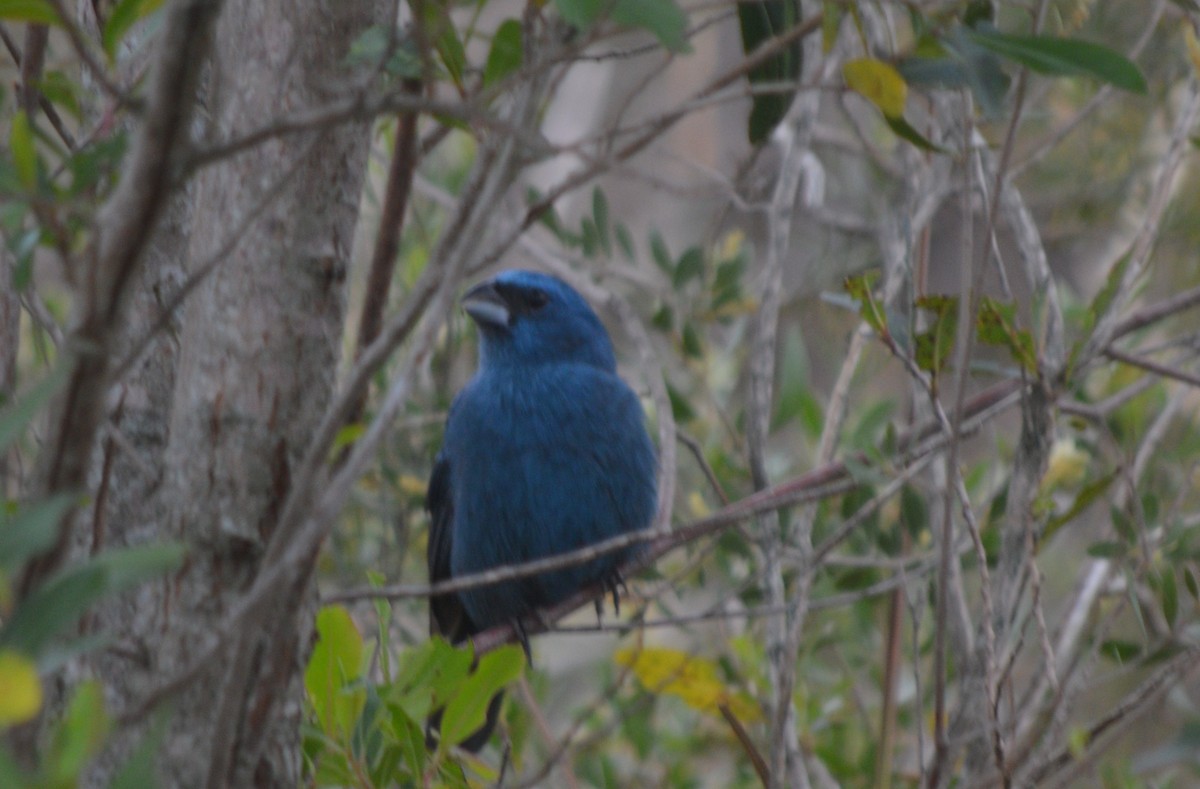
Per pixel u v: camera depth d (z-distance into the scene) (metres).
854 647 10.06
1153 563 7.82
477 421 9.85
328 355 5.21
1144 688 6.82
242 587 4.98
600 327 10.16
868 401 11.02
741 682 9.41
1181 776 10.21
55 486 3.35
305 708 6.41
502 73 5.07
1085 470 9.76
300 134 5.20
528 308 9.90
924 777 7.25
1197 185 12.03
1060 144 12.91
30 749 3.40
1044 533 7.50
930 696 9.80
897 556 9.72
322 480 5.01
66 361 3.23
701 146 14.41
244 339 5.11
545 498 9.67
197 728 4.73
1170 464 9.91
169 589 4.99
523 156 4.31
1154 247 9.32
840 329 12.33
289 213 5.17
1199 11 6.91
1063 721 6.74
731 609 10.01
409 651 6.99
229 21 5.38
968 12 5.54
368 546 11.56
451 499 10.19
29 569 3.37
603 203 11.59
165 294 6.59
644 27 4.11
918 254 8.62
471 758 7.26
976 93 4.92
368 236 11.44
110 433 6.02
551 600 9.93
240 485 5.02
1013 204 7.86
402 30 5.18
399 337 4.11
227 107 5.32
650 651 8.47
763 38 5.92
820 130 12.28
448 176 12.12
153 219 3.25
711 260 11.71
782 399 9.77
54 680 5.57
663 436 8.84
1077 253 13.55
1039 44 4.79
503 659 5.94
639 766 10.27
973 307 6.15
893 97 4.81
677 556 11.61
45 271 10.10
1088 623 8.69
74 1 7.38
